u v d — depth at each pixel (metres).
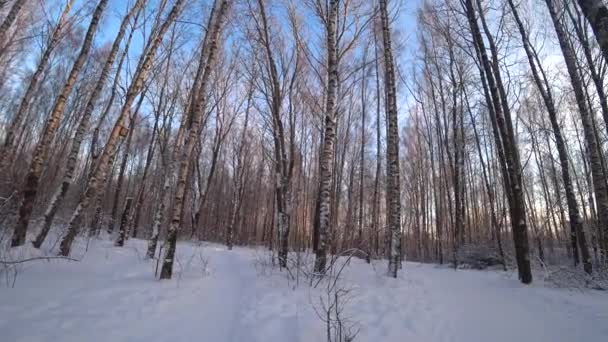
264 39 10.38
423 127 23.36
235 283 6.36
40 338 2.84
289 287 5.82
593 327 4.20
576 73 8.39
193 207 21.55
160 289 5.01
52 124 6.75
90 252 7.82
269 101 10.61
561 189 22.58
